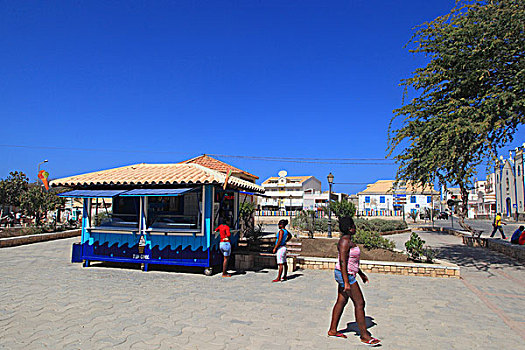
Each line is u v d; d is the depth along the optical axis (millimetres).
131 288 8234
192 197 11867
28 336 5242
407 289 8367
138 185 10445
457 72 11055
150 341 5098
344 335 5340
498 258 13398
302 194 60812
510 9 10133
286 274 9242
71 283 8664
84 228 10906
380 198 58438
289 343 5074
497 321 6133
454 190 57844
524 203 45312
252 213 17125
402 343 5129
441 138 10758
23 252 13883
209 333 5426
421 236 23188
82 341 5066
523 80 9914
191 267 10891
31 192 20219
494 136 11258
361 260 10859
